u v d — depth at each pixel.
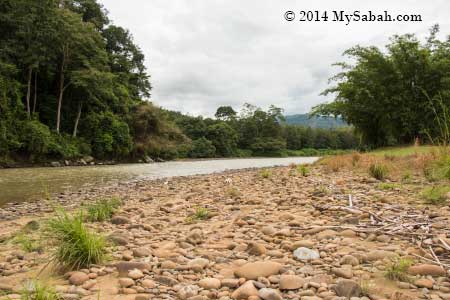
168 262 3.29
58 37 31.16
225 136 72.69
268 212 5.57
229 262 3.38
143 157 42.09
